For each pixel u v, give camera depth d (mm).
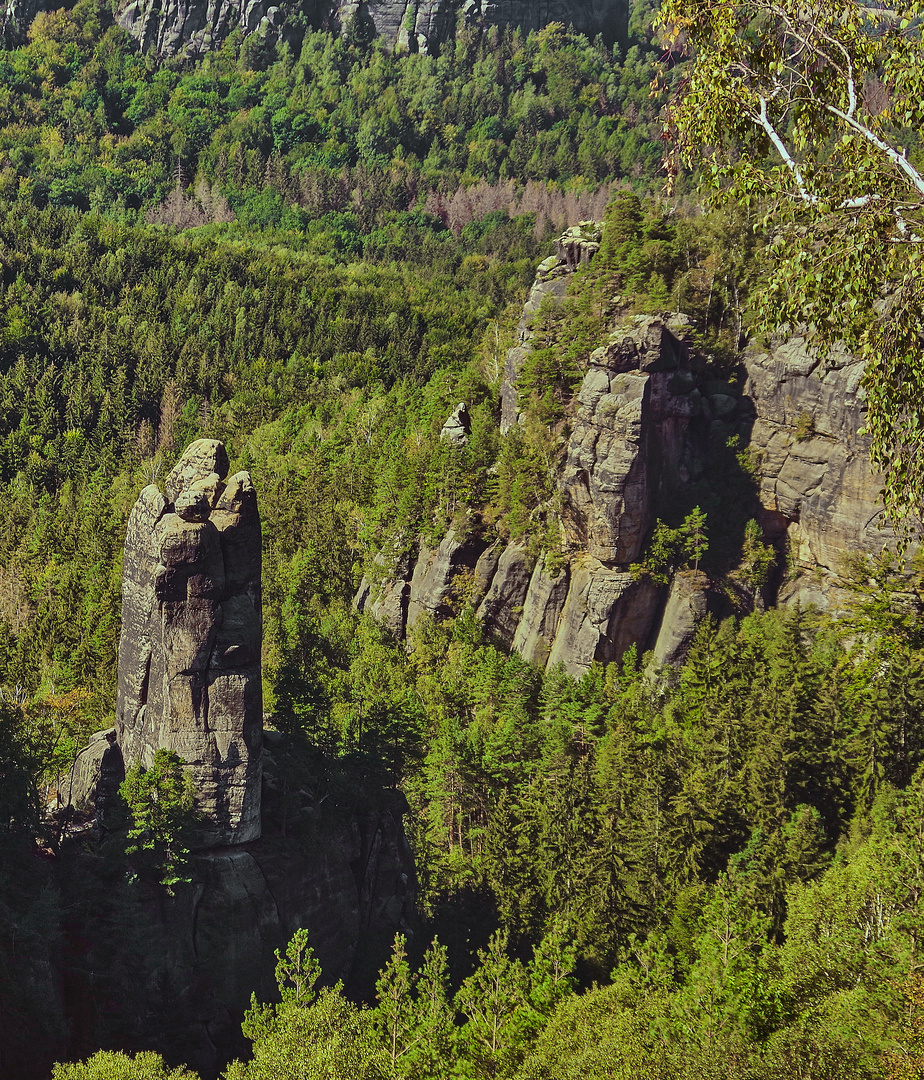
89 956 57406
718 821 76750
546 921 73438
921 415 24922
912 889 54531
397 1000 52406
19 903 55031
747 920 57125
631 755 82000
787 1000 45750
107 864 60406
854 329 25953
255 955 61781
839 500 123750
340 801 73312
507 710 114625
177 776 62344
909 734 85438
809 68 27812
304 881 66062
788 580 128000
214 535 63094
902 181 25578
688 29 28984
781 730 83250
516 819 87188
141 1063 47531
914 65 25328
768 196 27891
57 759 75625
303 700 78312
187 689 62844
